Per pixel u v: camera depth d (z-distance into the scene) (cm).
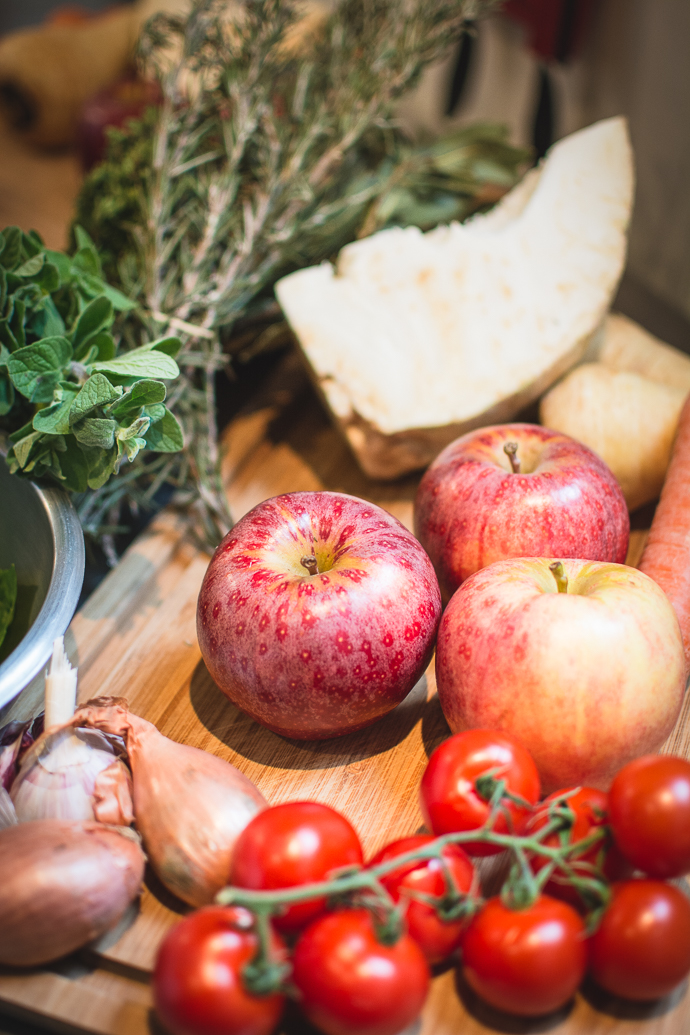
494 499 69
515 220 97
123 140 113
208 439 91
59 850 52
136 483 99
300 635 59
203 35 103
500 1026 50
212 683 75
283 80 112
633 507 89
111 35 160
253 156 107
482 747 53
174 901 58
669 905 48
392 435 87
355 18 114
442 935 48
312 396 110
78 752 59
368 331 92
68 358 71
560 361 89
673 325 114
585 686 55
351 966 44
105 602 80
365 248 97
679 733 69
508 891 48
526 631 57
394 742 69
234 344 106
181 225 102
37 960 51
